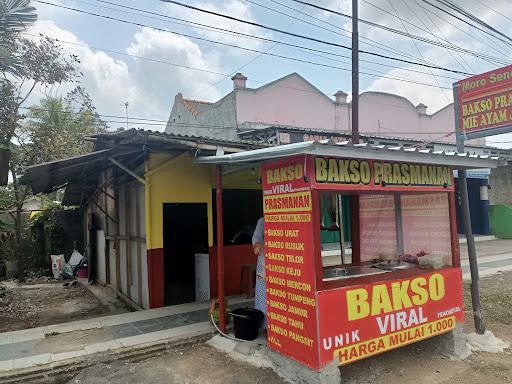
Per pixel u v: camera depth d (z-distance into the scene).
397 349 5.46
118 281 9.64
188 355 5.14
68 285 12.02
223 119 17.27
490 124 7.39
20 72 9.54
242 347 5.15
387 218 6.36
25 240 14.75
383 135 19.47
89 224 12.72
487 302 7.78
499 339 5.88
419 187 5.10
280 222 4.61
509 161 19.55
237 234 8.30
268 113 17.03
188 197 7.61
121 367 4.74
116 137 6.27
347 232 13.43
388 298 4.62
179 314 6.61
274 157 4.46
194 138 6.43
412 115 21.02
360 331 4.36
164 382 4.41
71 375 4.58
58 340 5.40
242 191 8.41
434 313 5.06
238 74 17.00
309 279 4.18
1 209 13.29
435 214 5.70
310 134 14.34
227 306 6.77
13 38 9.39
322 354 4.07
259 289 5.81
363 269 5.46
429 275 5.07
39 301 9.98
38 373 4.49
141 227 7.90
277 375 4.56
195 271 7.87
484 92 7.50
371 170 4.64
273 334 4.71
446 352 5.28
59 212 14.97
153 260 7.25
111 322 6.20
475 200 19.59
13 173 14.13
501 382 4.55
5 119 11.54
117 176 9.09
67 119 17.27
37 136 15.11
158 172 7.32
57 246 14.67
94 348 5.09
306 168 4.19
